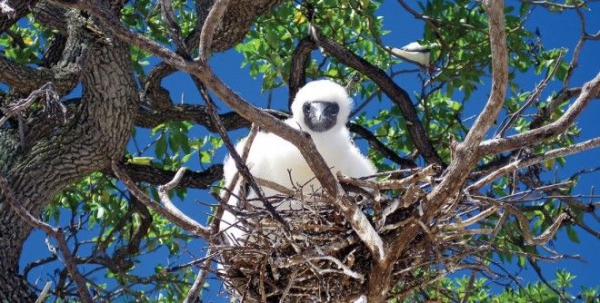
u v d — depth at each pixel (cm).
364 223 1170
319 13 2408
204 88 1079
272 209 1132
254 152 1720
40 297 1313
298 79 2236
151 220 2277
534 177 1844
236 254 1230
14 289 1806
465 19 2356
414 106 2331
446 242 1262
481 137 1095
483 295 2239
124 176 1229
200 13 2130
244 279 1282
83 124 1959
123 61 1973
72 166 1931
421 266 1279
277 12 2388
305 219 1242
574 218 2128
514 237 2145
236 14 2056
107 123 1961
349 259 1236
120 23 1043
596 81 1090
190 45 2127
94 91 1955
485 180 1195
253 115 1077
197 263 1284
